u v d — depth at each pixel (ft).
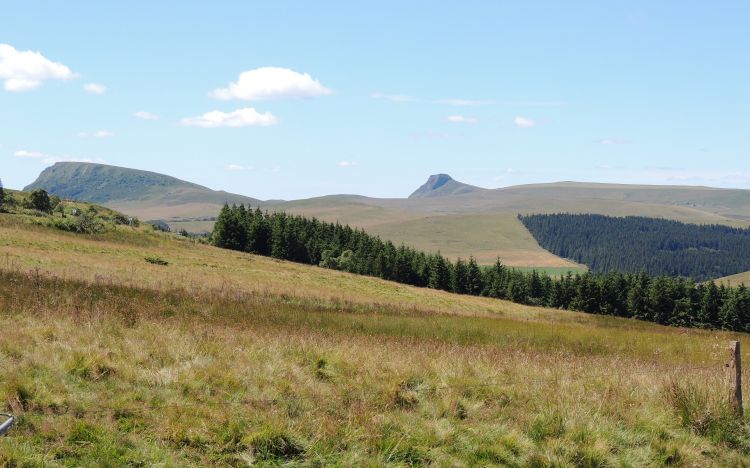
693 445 26.78
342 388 30.09
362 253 409.90
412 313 117.80
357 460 22.58
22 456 19.52
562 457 24.50
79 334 35.42
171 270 160.25
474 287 401.70
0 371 26.58
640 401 31.71
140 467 20.33
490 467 23.27
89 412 23.70
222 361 32.32
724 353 67.15
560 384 33.81
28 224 219.20
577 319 193.16
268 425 23.86
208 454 21.88
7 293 55.11
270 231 375.25
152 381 28.17
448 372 33.99
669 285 357.00
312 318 74.54
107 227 257.34
